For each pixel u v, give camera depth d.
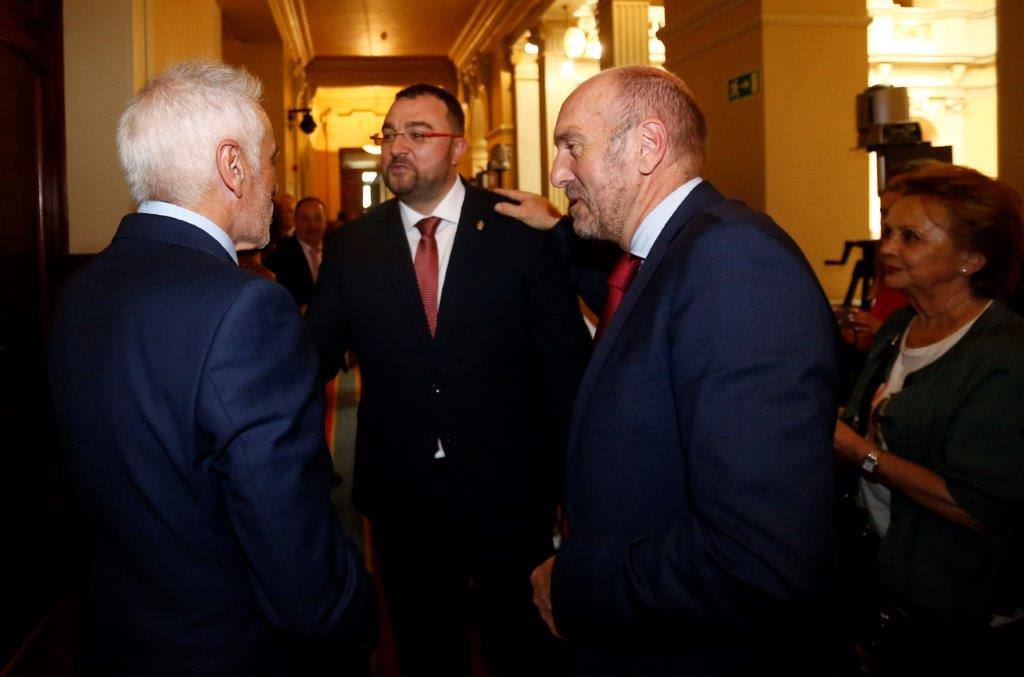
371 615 1.11
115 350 0.95
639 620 0.94
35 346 2.73
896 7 12.16
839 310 1.97
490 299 1.88
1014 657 1.32
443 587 1.94
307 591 0.95
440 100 1.93
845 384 1.72
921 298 1.47
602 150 1.14
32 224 2.75
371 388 1.92
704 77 4.76
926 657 1.37
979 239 1.38
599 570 1.00
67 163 3.03
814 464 0.86
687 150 1.14
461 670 1.96
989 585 1.30
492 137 10.74
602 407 1.05
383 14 10.28
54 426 2.82
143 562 0.98
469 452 1.86
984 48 12.52
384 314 1.88
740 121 4.41
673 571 0.90
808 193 4.24
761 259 0.92
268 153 1.12
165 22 3.72
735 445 0.86
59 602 2.76
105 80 3.07
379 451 1.92
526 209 1.93
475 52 11.38
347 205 16.09
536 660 1.95
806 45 4.20
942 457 1.34
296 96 10.88
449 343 1.87
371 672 2.33
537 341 1.94
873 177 9.21
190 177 1.02
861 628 1.47
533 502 1.94
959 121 12.82
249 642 1.01
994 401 1.28
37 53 2.80
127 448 0.94
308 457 0.96
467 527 1.88
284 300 1.00
